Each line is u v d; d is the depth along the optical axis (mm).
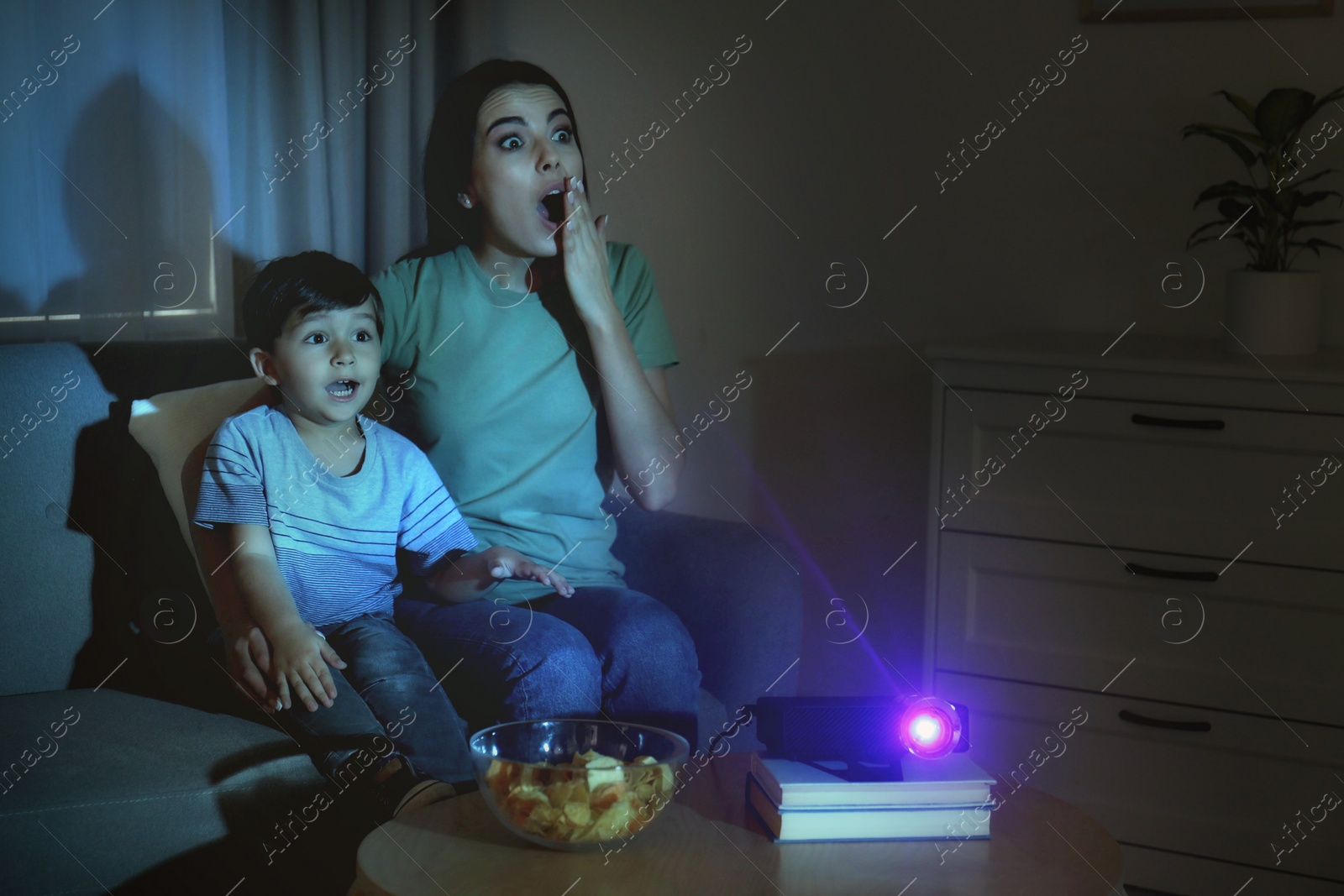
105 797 1161
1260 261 1773
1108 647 1763
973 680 1855
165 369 1611
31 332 1709
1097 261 2057
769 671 1662
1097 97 2023
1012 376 1777
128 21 1781
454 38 2254
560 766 1042
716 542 1728
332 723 1323
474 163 1713
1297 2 1862
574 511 1683
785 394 2334
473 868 1000
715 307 2375
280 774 1258
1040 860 1042
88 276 1770
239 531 1418
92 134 1756
